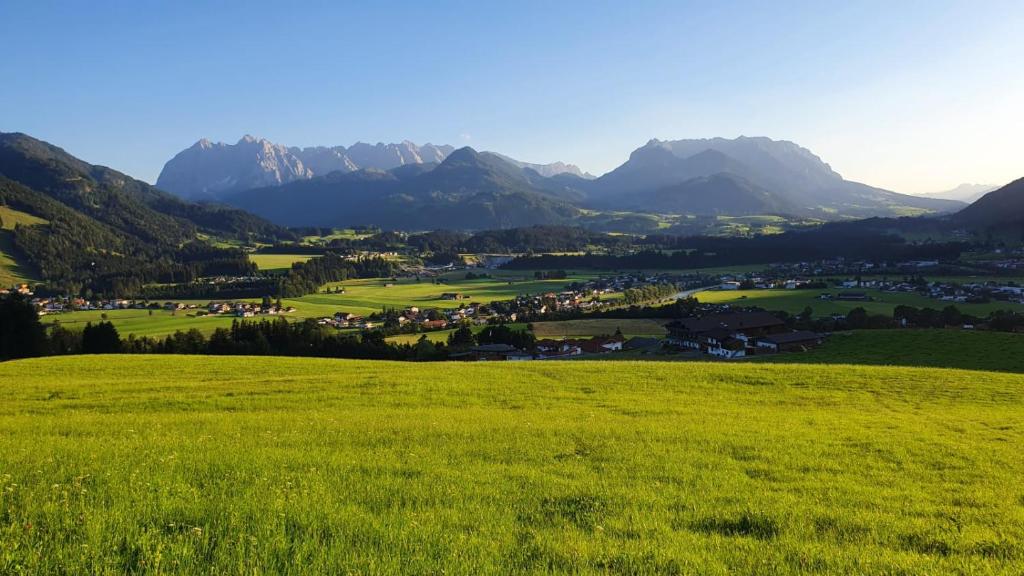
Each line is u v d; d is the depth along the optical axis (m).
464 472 14.57
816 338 94.94
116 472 12.33
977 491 14.40
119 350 92.19
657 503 12.30
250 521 9.14
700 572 8.16
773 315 122.31
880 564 8.94
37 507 9.36
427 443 19.28
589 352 110.56
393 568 7.47
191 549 7.73
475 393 35.44
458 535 9.14
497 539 9.19
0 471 12.32
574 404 31.84
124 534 8.23
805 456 18.45
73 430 21.28
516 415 27.39
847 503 13.09
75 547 7.63
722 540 9.89
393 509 10.62
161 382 39.16
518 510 11.29
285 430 21.56
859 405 32.53
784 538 10.18
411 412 28.03
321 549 8.00
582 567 8.10
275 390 35.56
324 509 10.02
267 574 7.10
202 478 12.45
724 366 47.16
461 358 103.00
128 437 19.30
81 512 9.17
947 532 10.98
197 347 94.56
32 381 40.09
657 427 23.45
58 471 12.51
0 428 21.50
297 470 13.91
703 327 109.00
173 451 15.97
